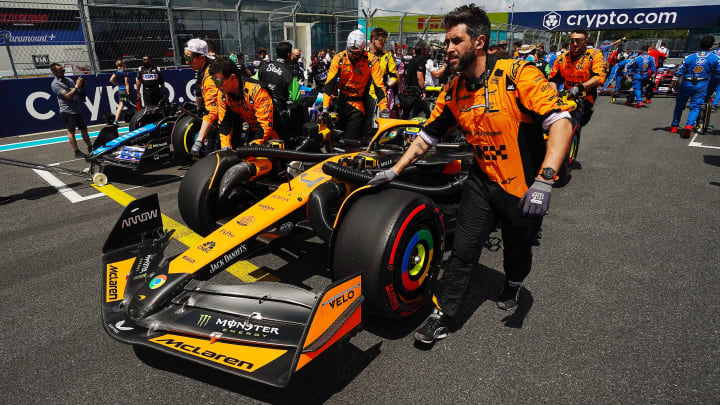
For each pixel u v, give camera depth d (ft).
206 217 11.02
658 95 53.98
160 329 6.81
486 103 6.44
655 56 46.57
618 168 20.13
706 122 27.86
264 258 11.39
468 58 6.28
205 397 6.76
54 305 9.43
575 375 7.10
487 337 8.15
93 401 6.72
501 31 61.00
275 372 5.78
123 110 34.30
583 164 20.95
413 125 12.90
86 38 32.86
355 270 7.57
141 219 8.73
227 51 44.24
